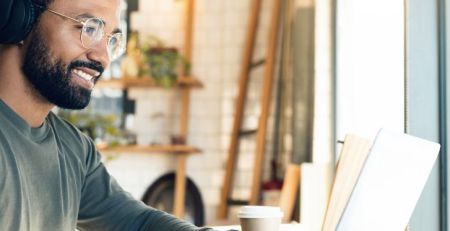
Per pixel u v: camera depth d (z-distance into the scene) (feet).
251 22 16.94
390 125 8.05
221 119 17.54
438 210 6.58
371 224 4.07
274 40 16.33
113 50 5.15
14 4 4.62
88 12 4.85
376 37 9.02
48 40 4.80
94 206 5.67
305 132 14.73
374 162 3.93
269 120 16.76
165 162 17.74
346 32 11.37
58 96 4.90
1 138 4.68
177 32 17.75
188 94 17.39
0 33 4.67
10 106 4.88
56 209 5.07
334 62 11.94
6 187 4.57
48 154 5.07
